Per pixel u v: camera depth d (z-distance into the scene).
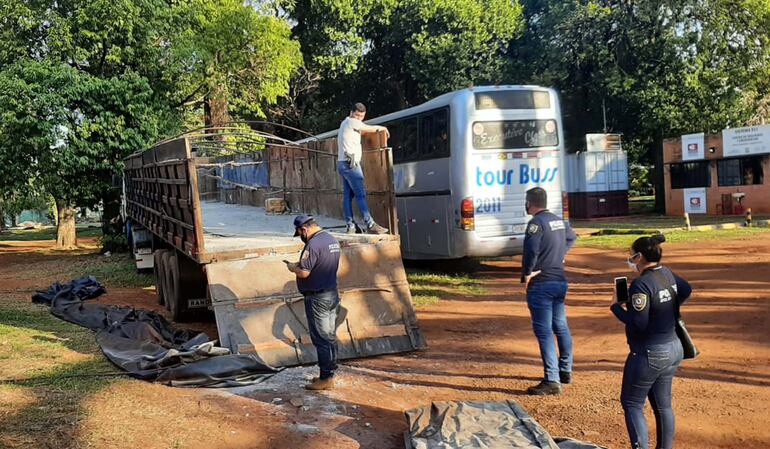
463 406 5.64
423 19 31.64
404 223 16.00
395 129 16.22
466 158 13.80
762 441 5.41
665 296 4.77
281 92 26.53
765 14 28.86
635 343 4.87
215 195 24.09
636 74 32.31
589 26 33.25
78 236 39.47
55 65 21.05
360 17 31.64
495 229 13.98
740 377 6.97
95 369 7.41
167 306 11.66
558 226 6.76
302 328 7.73
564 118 35.69
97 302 13.02
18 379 6.97
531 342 8.87
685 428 5.70
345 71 33.06
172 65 22.52
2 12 21.36
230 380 6.85
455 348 8.58
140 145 21.70
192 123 29.95
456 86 32.59
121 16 21.19
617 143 32.69
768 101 32.38
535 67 35.44
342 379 7.16
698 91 30.73
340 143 9.16
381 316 8.25
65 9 21.84
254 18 24.75
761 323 9.05
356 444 5.42
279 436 5.53
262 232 10.68
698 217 28.58
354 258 8.33
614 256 16.67
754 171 27.73
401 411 6.23
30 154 21.25
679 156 30.16
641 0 31.23
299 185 14.39
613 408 6.21
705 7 30.14
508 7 33.75
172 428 5.61
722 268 13.71
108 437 5.37
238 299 7.69
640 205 39.69
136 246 17.02
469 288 13.37
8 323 10.29
